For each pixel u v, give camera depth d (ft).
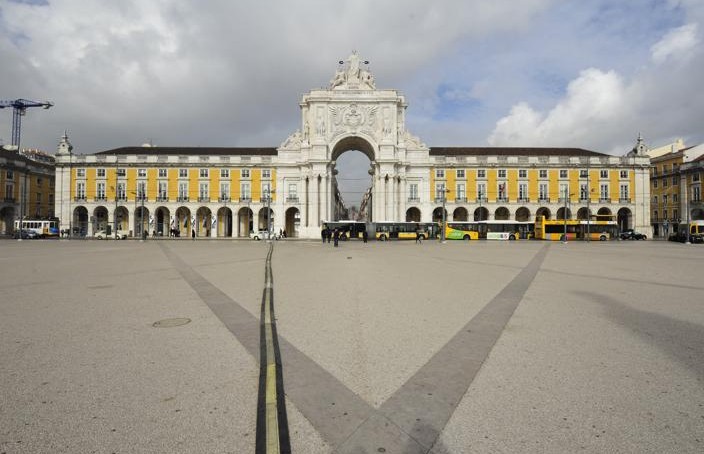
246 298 20.81
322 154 135.64
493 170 141.69
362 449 6.94
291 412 8.25
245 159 141.59
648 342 12.96
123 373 10.38
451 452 6.87
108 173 139.85
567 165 141.18
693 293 22.26
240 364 11.03
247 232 145.79
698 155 147.43
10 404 8.66
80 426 7.77
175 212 140.56
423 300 20.10
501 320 15.90
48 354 11.87
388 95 138.00
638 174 141.90
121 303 19.51
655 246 83.71
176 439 7.29
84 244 86.07
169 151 149.89
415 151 141.69
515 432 7.51
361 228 121.90
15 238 126.93
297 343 12.86
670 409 8.40
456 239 123.24
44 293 22.45
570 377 10.07
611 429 7.61
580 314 16.98
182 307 18.53
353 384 9.66
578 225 120.47
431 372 10.41
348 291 22.85
